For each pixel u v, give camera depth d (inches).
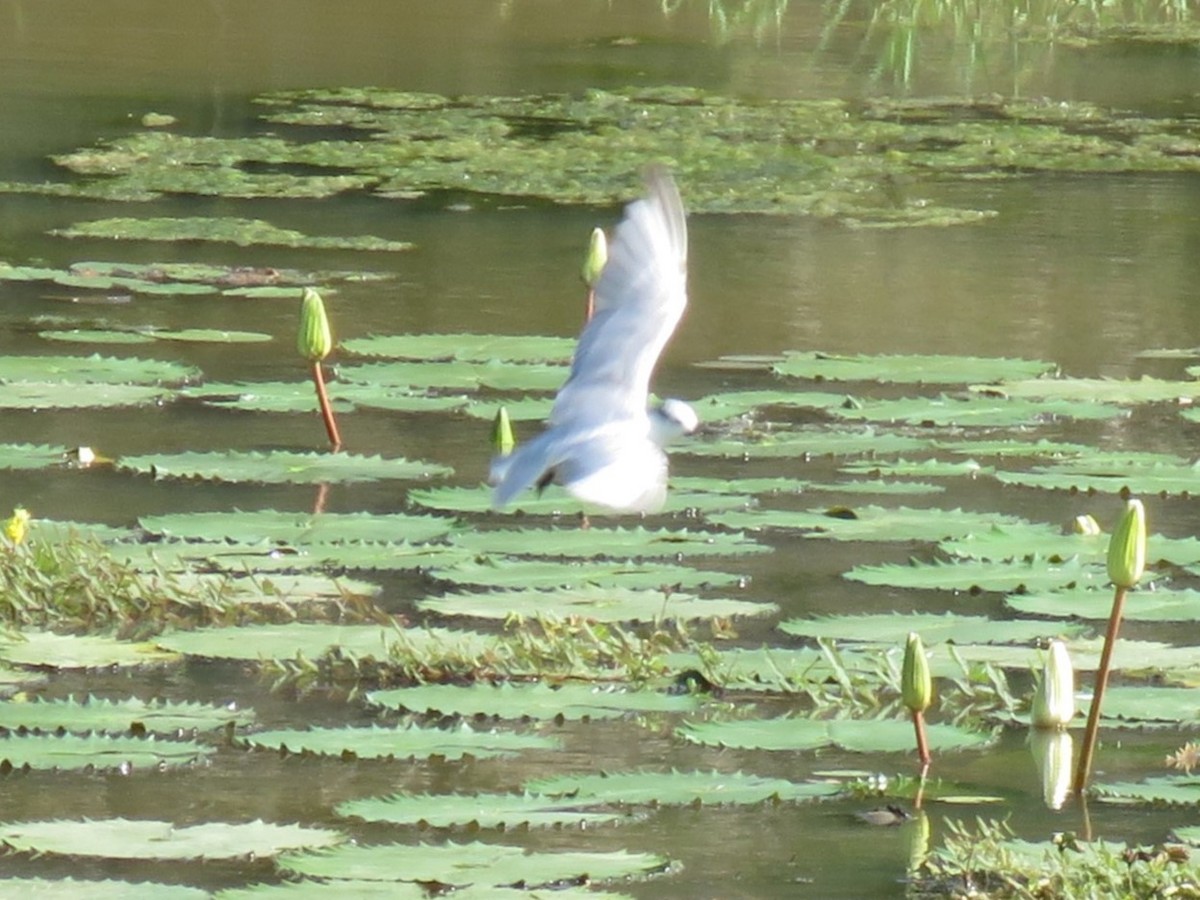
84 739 388.5
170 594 466.6
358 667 432.8
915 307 781.9
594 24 1456.7
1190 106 1228.5
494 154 1056.2
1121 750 403.5
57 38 1326.3
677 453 592.4
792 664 435.5
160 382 669.3
